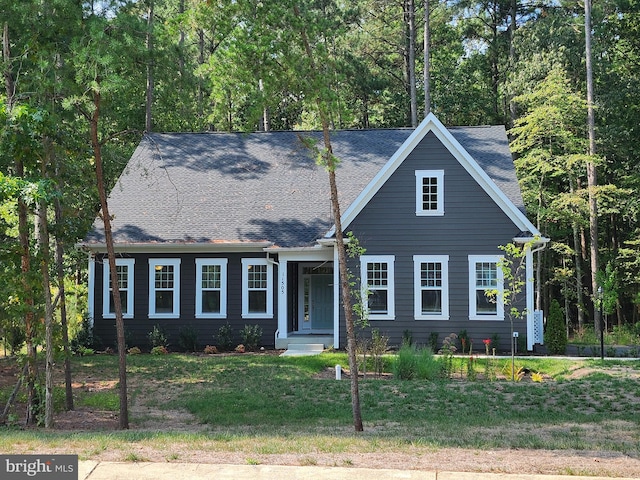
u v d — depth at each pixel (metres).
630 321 46.06
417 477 8.12
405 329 26.39
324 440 11.02
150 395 17.98
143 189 30.58
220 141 33.00
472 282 26.17
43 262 14.19
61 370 22.11
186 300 28.45
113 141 23.50
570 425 13.55
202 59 41.06
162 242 27.83
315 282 29.95
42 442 10.53
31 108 13.14
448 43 50.81
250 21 12.68
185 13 12.86
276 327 27.92
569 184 39.94
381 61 48.97
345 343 26.41
